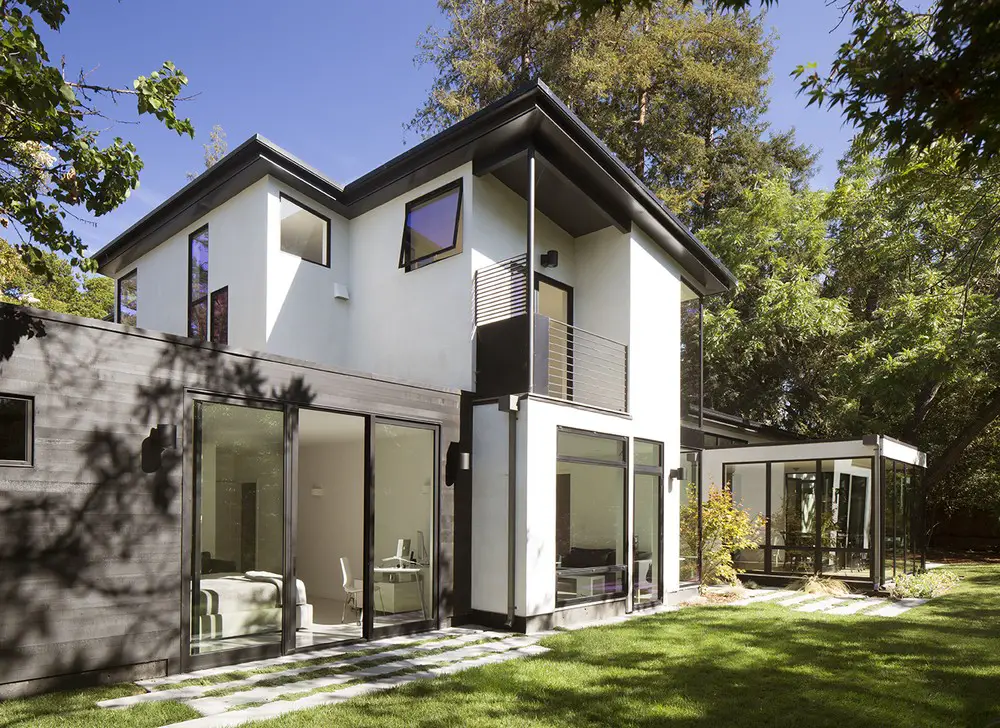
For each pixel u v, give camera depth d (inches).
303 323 455.2
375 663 276.8
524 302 388.8
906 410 818.2
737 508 592.4
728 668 272.1
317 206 473.7
